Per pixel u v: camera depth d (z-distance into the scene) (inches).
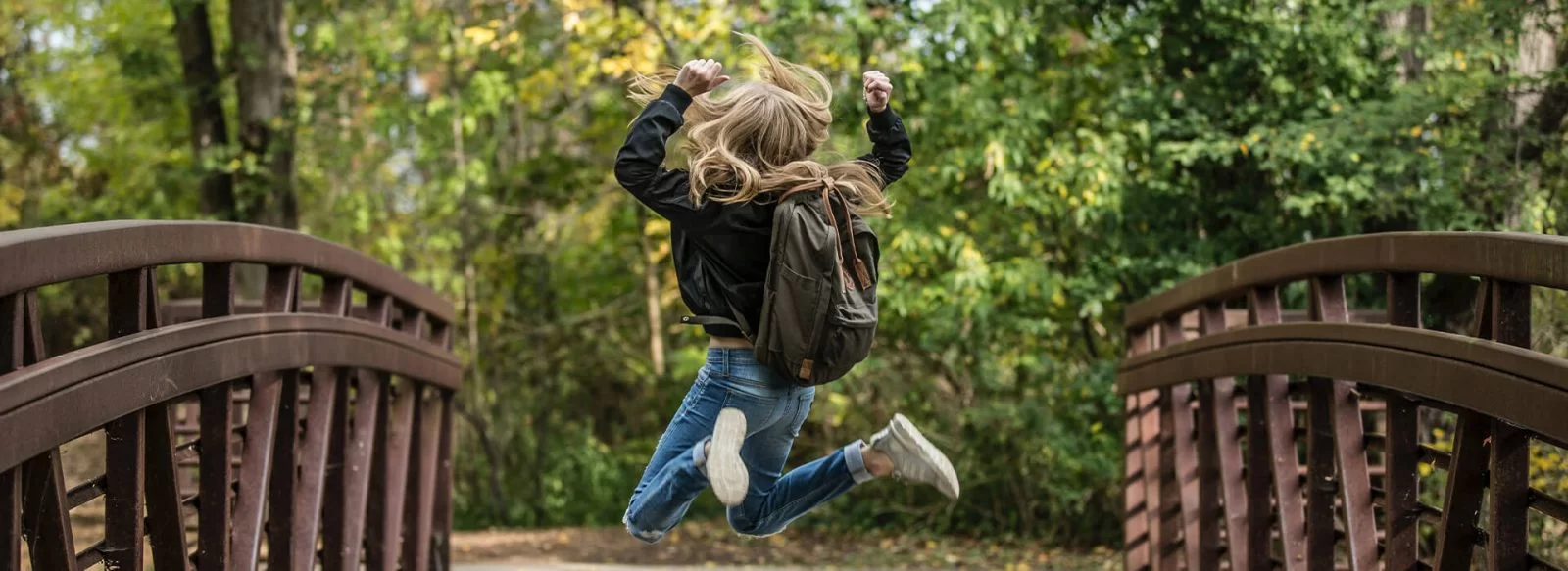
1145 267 387.5
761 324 121.2
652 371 580.7
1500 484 121.2
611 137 555.8
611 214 565.3
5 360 98.0
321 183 560.7
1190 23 373.4
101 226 111.3
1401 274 141.5
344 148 520.1
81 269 106.4
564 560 430.0
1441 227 331.6
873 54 418.3
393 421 226.5
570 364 586.2
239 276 476.1
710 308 126.6
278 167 484.4
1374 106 342.6
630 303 594.6
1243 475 203.0
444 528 257.0
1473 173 333.7
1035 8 406.6
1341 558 282.7
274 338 150.4
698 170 119.7
